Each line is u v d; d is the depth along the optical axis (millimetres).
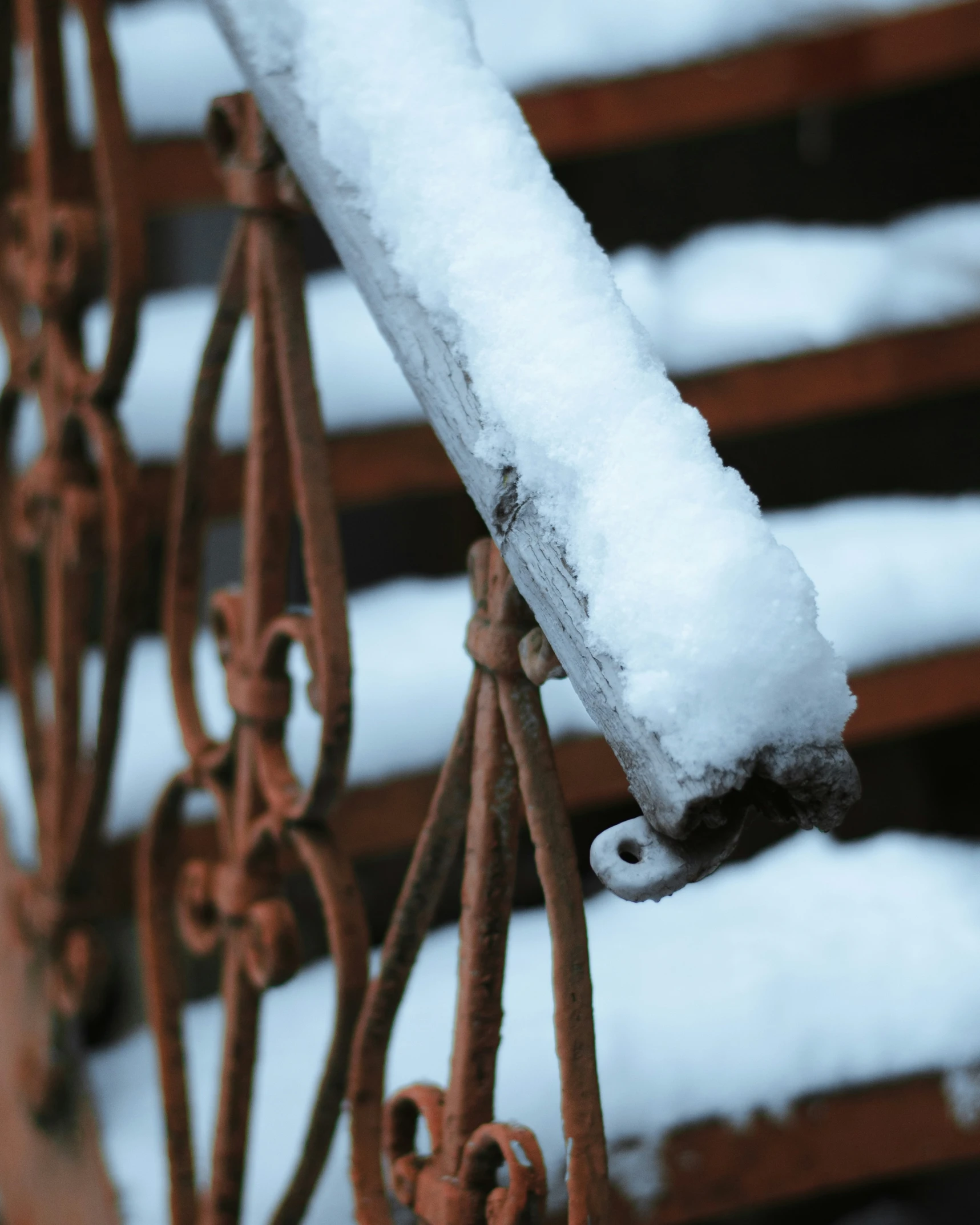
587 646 1290
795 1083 1682
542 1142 1640
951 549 1904
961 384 1929
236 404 1849
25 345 1765
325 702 1481
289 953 1551
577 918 1373
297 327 1499
